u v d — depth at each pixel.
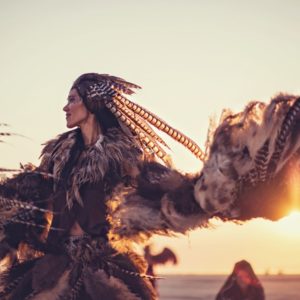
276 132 6.42
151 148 7.54
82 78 7.71
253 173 6.50
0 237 7.70
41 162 7.81
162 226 7.04
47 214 7.75
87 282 7.37
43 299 7.39
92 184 7.48
